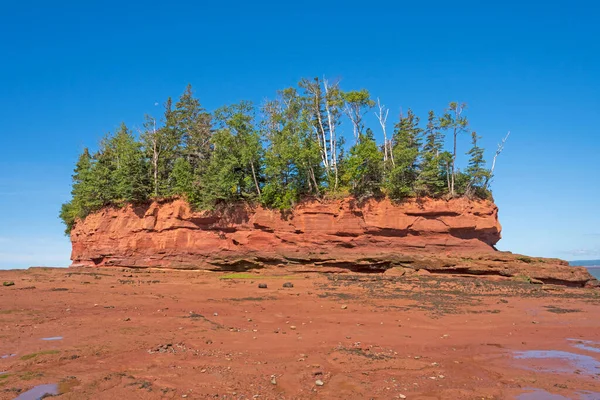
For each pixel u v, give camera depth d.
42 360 11.38
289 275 41.47
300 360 12.69
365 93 51.03
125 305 22.19
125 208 50.75
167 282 35.31
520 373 11.92
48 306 21.34
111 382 9.73
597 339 16.89
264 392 9.84
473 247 44.28
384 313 22.09
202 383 10.11
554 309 24.28
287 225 45.88
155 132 54.88
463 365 12.78
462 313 22.59
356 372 11.72
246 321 19.05
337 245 44.84
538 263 39.47
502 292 30.98
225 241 46.84
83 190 55.59
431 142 54.50
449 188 48.16
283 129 50.28
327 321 19.67
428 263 40.28
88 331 15.23
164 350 13.02
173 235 47.34
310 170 48.72
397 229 44.34
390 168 48.31
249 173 50.66
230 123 50.47
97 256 50.19
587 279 37.78
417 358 13.42
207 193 46.97
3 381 9.58
